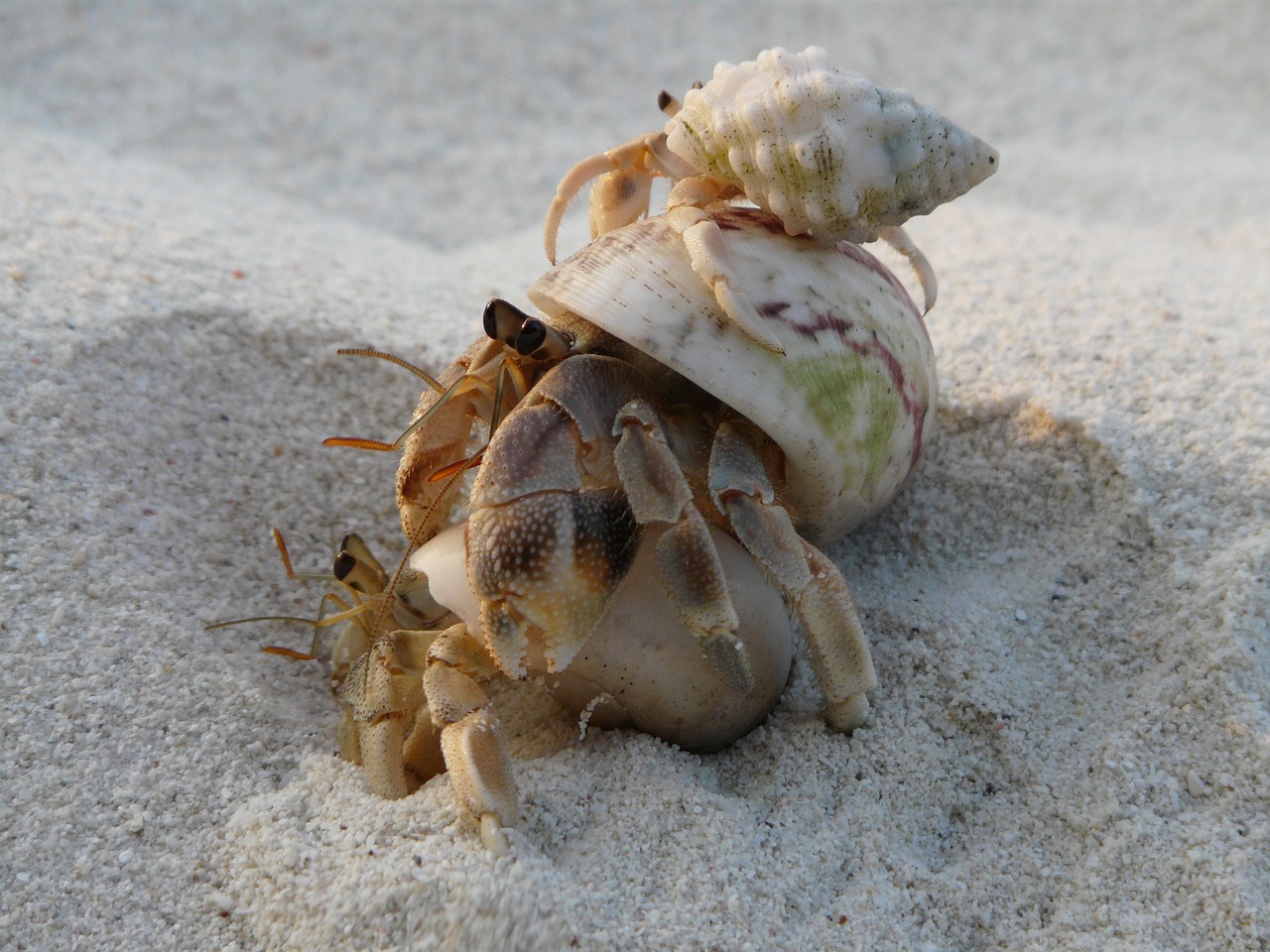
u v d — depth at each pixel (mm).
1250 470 227
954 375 241
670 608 213
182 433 240
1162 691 216
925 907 209
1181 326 245
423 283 267
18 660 221
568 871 208
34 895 210
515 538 205
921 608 227
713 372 209
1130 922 205
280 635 232
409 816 210
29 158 282
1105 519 228
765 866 210
